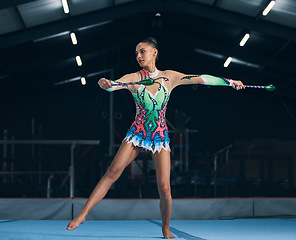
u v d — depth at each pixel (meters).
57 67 17.39
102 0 13.03
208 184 12.33
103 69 18.66
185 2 13.69
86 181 16.50
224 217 6.59
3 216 6.47
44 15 12.49
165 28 16.38
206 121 20.70
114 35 16.58
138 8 13.73
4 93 18.16
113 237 4.17
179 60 18.55
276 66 15.53
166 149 3.84
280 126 20.69
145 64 3.83
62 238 4.07
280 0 11.61
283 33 13.19
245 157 13.34
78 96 20.84
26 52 14.73
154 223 5.96
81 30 14.73
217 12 13.52
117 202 6.57
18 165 15.52
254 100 20.81
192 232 4.77
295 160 17.05
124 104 20.61
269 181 13.27
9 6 10.48
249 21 13.34
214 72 18.45
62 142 9.88
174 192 12.98
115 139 20.03
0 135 20.36
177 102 20.70
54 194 12.88
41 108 20.73
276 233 4.67
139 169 12.76
